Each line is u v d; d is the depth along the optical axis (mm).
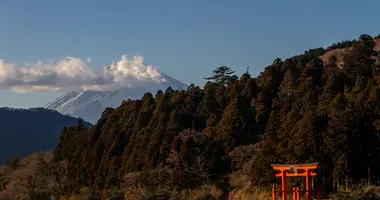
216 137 104188
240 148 97125
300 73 116875
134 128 122438
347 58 104625
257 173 80625
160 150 105250
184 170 91688
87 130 144000
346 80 98250
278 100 107000
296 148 77562
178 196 86000
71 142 142625
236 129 103625
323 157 75188
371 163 74312
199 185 91250
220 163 95562
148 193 89250
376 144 75625
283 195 58781
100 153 123000
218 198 85688
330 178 74375
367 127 76562
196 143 100812
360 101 80500
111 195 96500
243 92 116312
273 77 118312
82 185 120062
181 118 115938
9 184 128375
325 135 75562
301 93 101875
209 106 120062
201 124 118312
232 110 106938
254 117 107562
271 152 81188
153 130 114938
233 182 89500
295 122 83875
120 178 106562
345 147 73000
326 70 110250
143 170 102375
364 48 103188
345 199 66750
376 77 87812
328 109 81500
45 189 110250
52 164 125062
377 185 72812
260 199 76688
